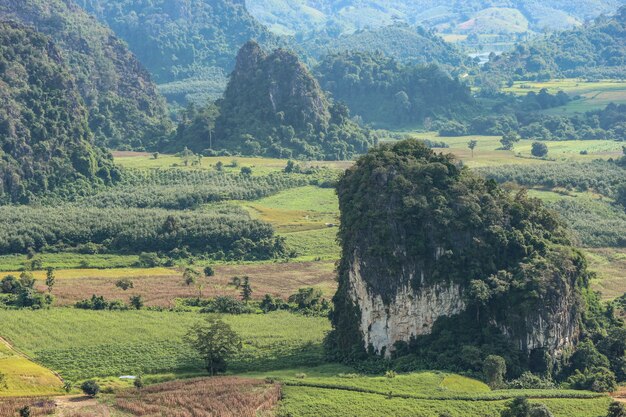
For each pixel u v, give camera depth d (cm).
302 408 19325
